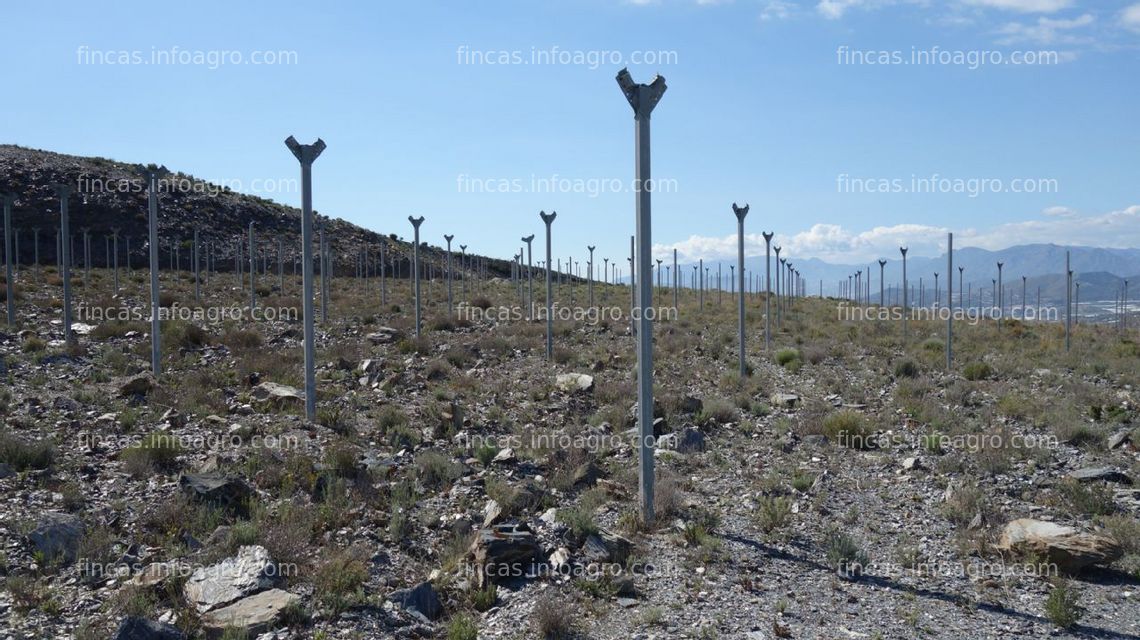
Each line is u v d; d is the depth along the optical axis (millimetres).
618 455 14328
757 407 19156
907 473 13414
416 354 25203
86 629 6707
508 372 22750
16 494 9758
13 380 16656
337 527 9633
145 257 65812
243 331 26172
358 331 30875
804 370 26391
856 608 8047
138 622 6449
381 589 8070
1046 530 9680
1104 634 7520
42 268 53250
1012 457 14422
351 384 19312
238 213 81625
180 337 23594
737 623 7594
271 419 14820
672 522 10617
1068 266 33125
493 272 94125
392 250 88062
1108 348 34156
